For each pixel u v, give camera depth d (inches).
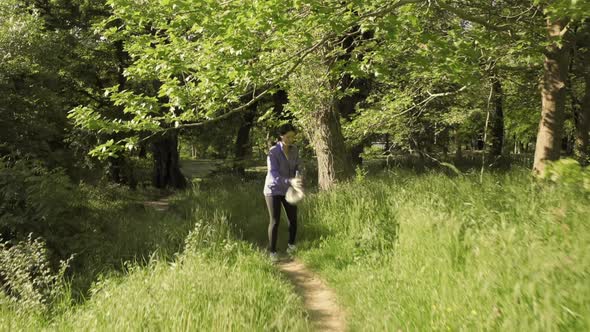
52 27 725.3
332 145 427.8
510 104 623.5
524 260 135.3
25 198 327.3
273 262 247.6
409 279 164.7
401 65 334.3
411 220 218.2
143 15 270.2
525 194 225.1
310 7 211.5
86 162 629.3
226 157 999.6
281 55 273.1
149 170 1163.3
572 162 147.4
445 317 127.3
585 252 128.6
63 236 334.6
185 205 518.0
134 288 186.9
